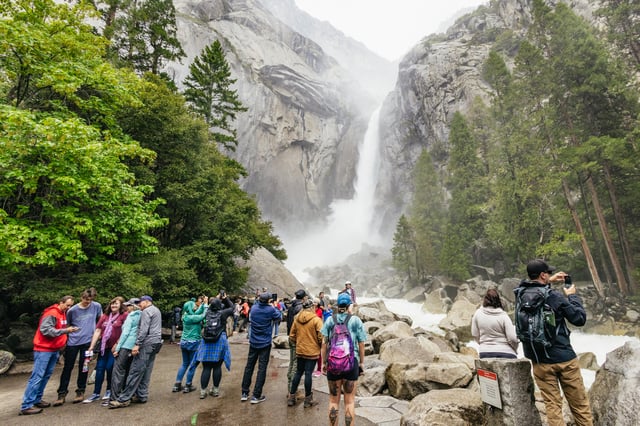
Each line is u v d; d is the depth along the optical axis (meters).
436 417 4.19
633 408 3.29
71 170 8.48
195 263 15.73
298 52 105.56
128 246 11.30
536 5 25.25
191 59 58.88
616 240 24.73
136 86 11.74
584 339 18.52
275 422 4.80
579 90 21.77
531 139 25.34
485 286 30.08
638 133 20.36
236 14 87.50
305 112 84.50
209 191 16.70
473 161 38.34
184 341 6.35
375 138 87.62
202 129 17.11
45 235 8.09
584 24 24.20
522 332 3.38
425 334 12.48
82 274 10.01
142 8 20.61
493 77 33.25
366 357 8.81
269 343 5.86
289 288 25.91
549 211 26.64
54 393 6.29
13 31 8.71
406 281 44.16
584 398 3.18
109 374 5.78
